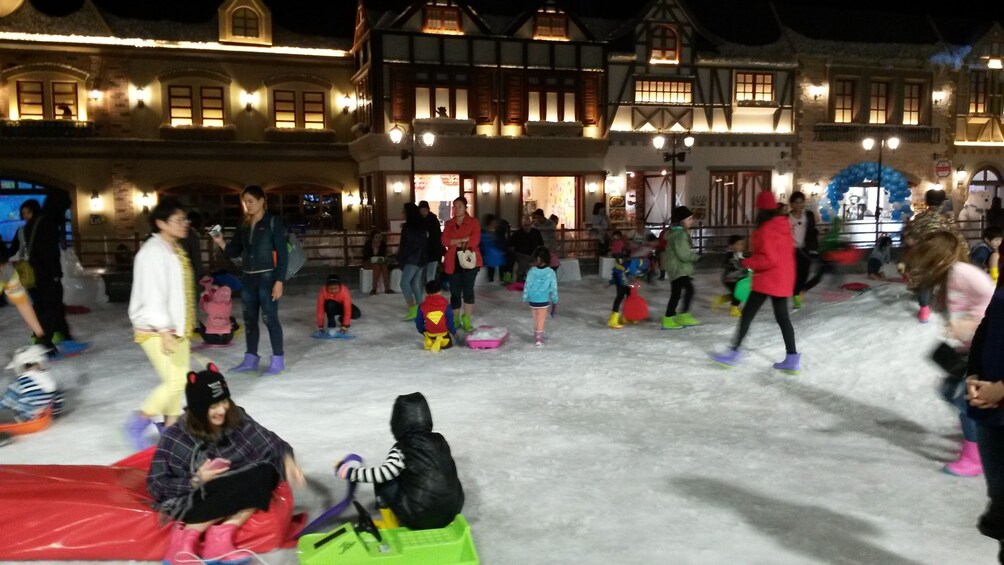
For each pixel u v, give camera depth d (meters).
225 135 22.08
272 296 7.16
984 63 27.64
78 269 12.27
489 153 22.41
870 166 24.94
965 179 27.91
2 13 20.06
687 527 3.78
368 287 14.31
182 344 4.95
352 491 3.74
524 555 3.49
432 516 3.54
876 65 26.22
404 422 3.69
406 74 21.42
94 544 3.37
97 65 20.91
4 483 3.55
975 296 4.36
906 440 5.19
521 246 15.13
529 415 5.85
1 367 7.68
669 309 9.72
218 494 3.33
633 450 4.99
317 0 23.86
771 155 25.31
